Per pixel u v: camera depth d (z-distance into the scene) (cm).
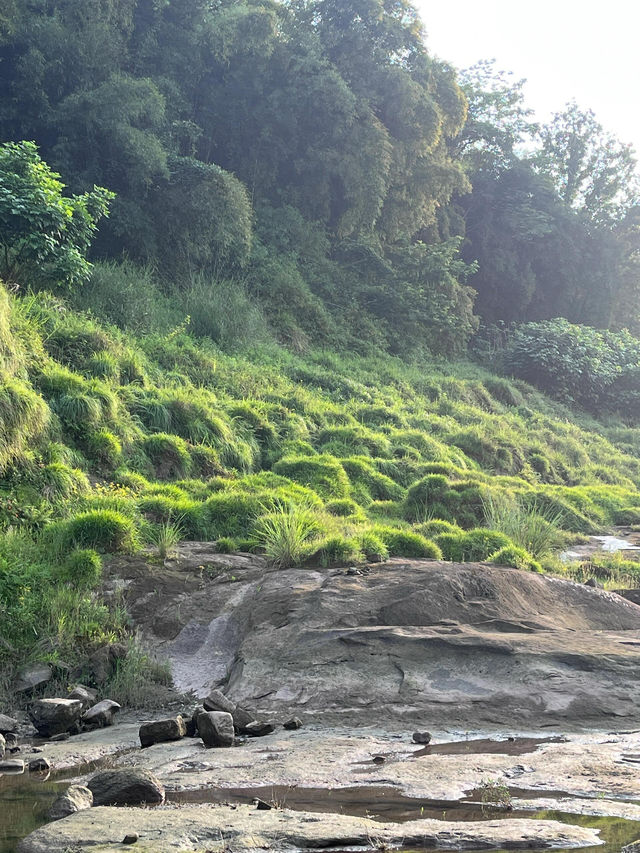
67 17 2556
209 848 399
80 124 2444
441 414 2617
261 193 3269
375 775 524
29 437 1216
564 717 663
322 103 3195
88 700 757
